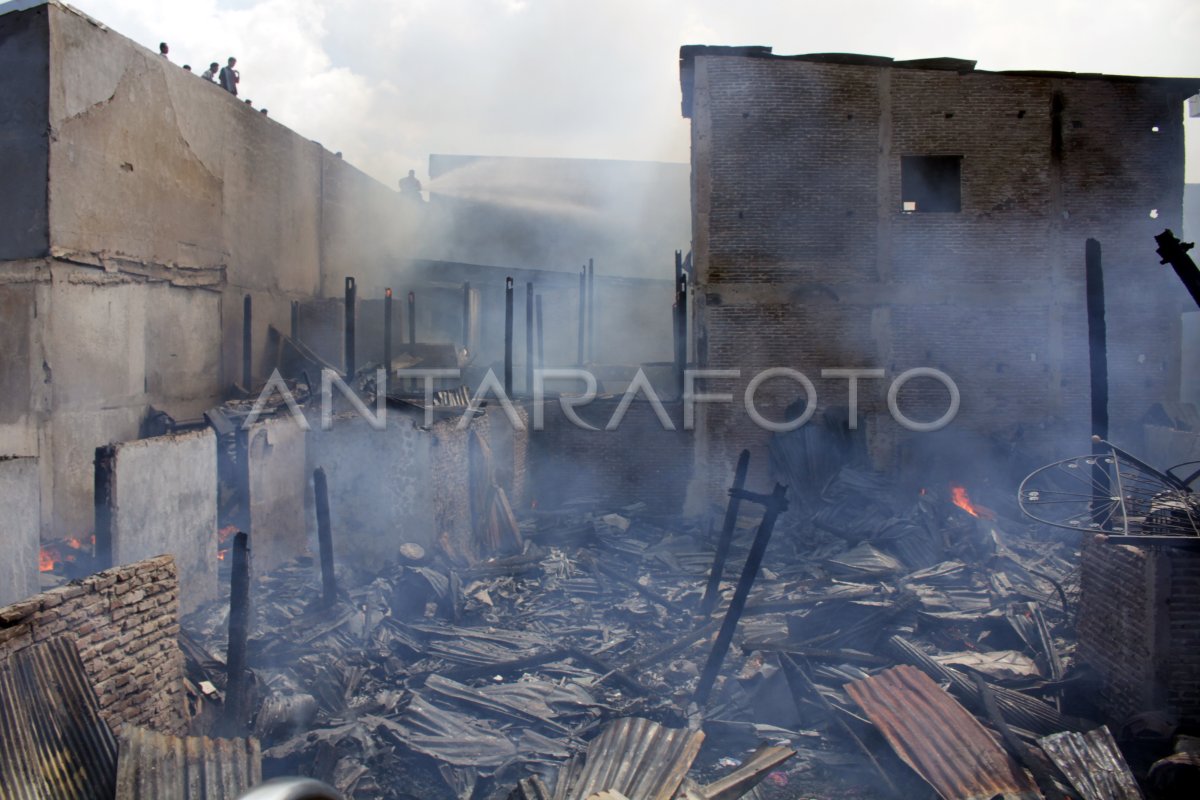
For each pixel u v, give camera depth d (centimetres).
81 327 1494
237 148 2159
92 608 595
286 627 998
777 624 1005
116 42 1609
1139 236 1769
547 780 727
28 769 488
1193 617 725
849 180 1756
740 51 1747
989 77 1748
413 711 829
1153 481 857
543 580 1312
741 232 1767
